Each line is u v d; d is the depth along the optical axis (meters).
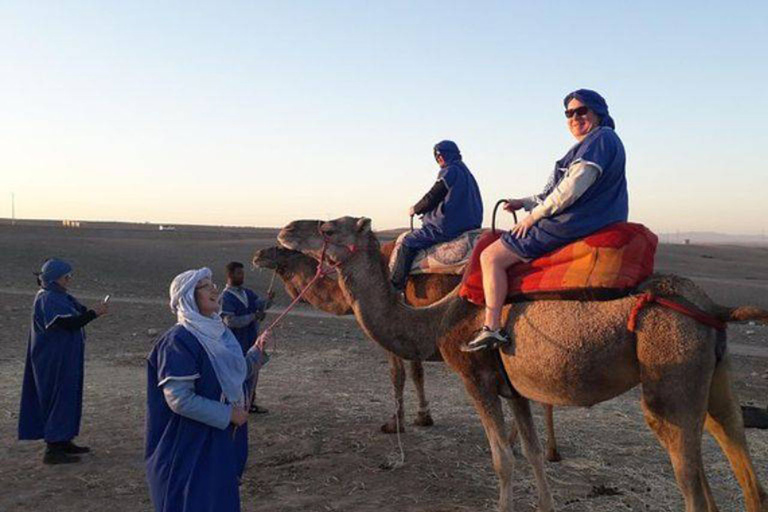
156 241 54.09
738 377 14.05
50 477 7.80
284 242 6.77
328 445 8.93
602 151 5.31
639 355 4.94
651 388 4.89
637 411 10.65
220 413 4.68
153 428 4.80
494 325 5.51
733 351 17.72
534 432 6.07
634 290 5.13
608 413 10.47
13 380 13.07
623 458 8.26
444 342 6.08
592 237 5.29
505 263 5.57
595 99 5.57
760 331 21.50
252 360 5.51
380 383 13.19
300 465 8.12
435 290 8.15
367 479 7.64
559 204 5.28
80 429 9.74
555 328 5.23
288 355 16.44
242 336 10.27
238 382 4.90
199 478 4.64
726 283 38.53
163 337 4.87
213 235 80.69
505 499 5.84
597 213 5.37
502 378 5.77
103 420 10.24
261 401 11.52
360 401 11.52
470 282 5.89
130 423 10.06
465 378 5.98
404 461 8.20
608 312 5.09
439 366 14.83
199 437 4.73
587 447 8.68
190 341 4.76
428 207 8.24
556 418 10.16
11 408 10.92
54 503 7.04
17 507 6.93
